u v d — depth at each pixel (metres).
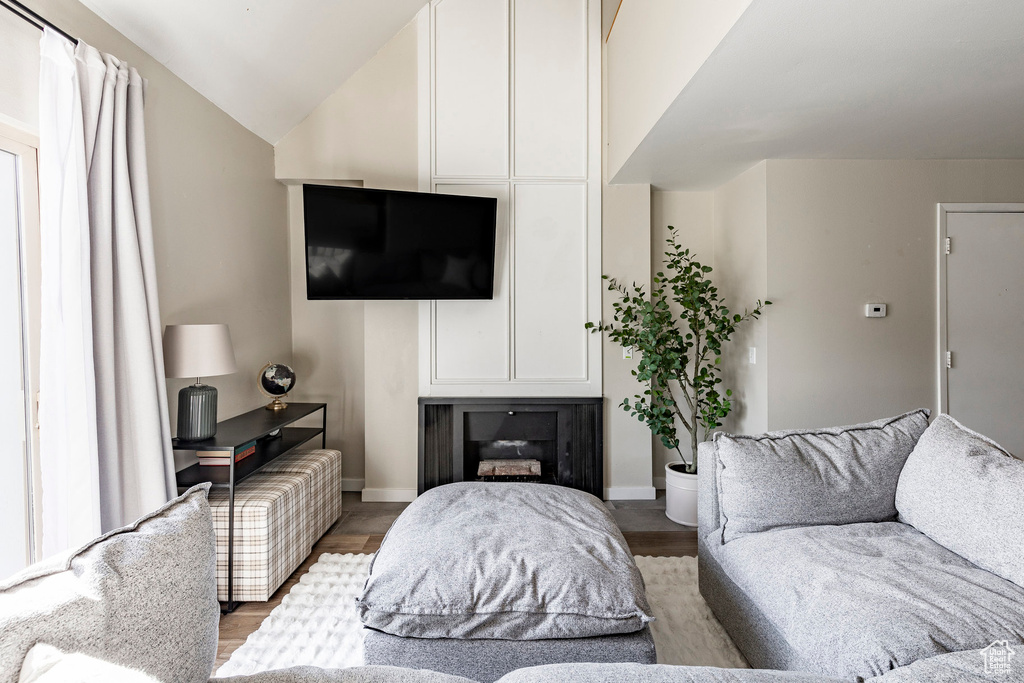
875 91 2.17
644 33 2.67
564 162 3.62
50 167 1.81
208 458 2.53
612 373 3.68
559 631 1.51
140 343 2.08
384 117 3.60
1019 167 3.15
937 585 1.43
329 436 3.98
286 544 2.46
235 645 1.97
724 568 1.93
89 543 0.95
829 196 3.12
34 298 1.90
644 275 3.65
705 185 3.69
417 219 3.29
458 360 3.66
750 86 2.11
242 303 3.22
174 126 2.56
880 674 1.16
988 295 3.18
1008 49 1.82
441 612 1.52
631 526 3.19
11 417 1.85
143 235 2.14
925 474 1.81
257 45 2.77
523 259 3.63
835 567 1.56
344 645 1.93
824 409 3.15
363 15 3.18
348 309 3.95
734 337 3.55
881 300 3.16
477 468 3.75
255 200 3.38
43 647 0.74
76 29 2.00
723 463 2.02
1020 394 3.19
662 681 0.98
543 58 3.60
